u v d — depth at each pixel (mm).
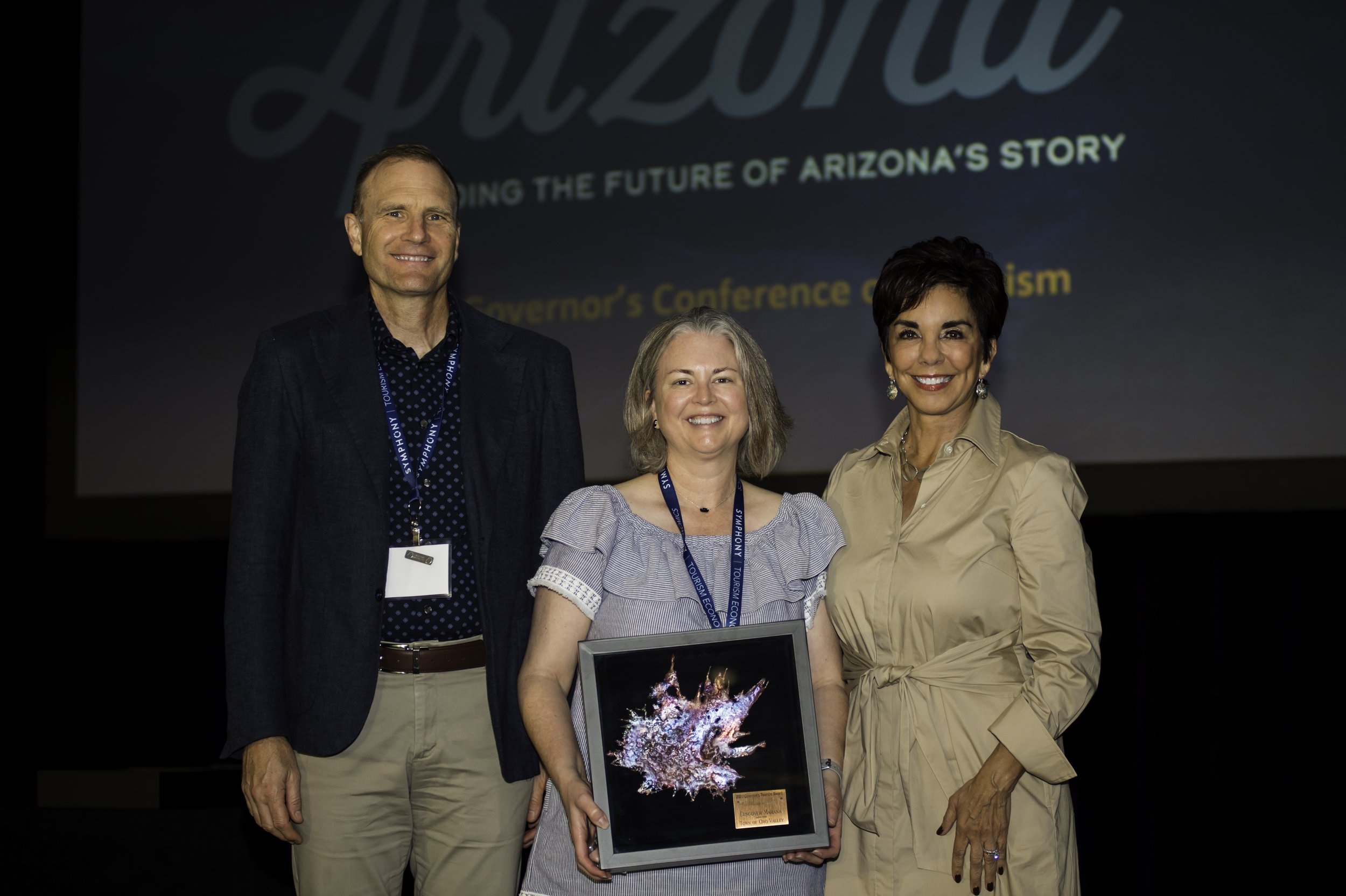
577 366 4367
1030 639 1785
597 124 4402
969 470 1880
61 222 4824
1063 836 1794
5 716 4855
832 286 4172
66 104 4844
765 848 1542
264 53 4707
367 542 1851
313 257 4609
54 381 4789
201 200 4719
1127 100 3953
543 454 2066
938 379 1889
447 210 1948
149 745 4750
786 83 4246
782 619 1724
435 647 1871
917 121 4133
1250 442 3822
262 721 1791
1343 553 3789
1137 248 3928
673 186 4320
